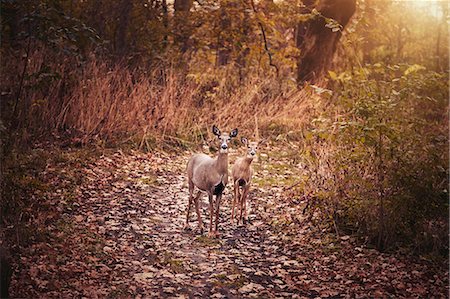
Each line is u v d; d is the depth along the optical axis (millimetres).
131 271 8320
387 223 9109
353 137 8953
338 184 9789
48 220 9641
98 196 11281
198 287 7969
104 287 7727
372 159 9203
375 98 9062
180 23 19375
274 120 16656
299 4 18547
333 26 12281
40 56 15211
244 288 7953
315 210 10352
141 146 14547
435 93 9281
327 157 10273
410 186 8766
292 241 9602
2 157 11102
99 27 18359
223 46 19734
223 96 17359
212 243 9523
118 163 13453
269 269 8641
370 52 26109
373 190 9227
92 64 15984
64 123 14617
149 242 9414
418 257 8844
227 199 11820
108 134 14797
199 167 9922
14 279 7531
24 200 10062
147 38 18562
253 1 18828
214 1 18500
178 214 10883
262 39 19859
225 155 9609
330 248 9203
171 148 15016
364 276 8289
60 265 8172
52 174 11820
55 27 13422
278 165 14148
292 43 20578
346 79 10070
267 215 10805
